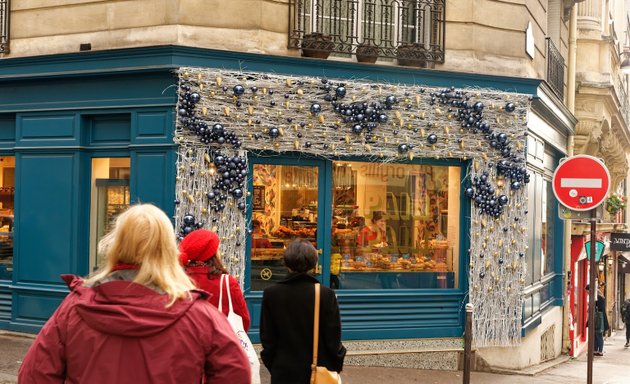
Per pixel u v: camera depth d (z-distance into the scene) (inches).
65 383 124.6
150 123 398.9
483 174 450.9
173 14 394.6
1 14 438.0
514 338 463.5
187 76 389.4
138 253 124.0
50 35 426.0
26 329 432.5
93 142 423.2
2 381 341.7
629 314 1003.9
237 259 402.6
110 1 409.7
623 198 1145.4
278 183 420.2
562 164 412.2
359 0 439.2
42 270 429.1
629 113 1162.0
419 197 448.5
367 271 437.7
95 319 120.6
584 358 703.7
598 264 926.4
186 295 124.6
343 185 433.4
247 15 403.9
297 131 411.2
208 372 125.9
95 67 405.7
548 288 626.2
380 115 425.1
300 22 420.5
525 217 466.9
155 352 121.1
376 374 414.3
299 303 225.0
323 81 413.7
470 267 449.7
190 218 391.9
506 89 457.4
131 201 402.6
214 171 398.6
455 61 450.9
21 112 434.0
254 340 412.5
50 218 426.9
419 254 448.5
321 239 427.2
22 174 434.6
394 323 440.1
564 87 654.5
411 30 449.7
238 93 397.1
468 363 356.8
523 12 474.6
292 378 223.0
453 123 442.9
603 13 840.3
